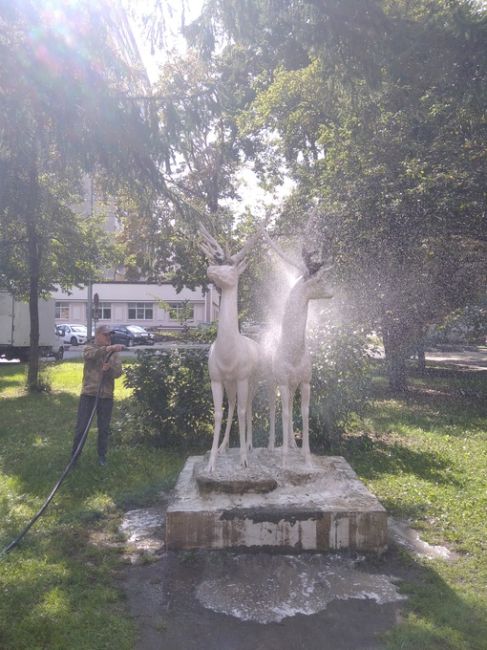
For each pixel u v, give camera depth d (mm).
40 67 4430
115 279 43438
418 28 5039
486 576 4301
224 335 4934
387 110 8938
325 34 5277
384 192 9945
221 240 7160
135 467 7109
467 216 10312
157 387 8188
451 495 6105
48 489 6289
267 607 3881
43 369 18766
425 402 12469
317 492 4953
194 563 4473
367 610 3836
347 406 8227
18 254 14305
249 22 5355
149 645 3459
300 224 11242
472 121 8047
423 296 10945
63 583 4125
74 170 5523
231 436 8242
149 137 4875
